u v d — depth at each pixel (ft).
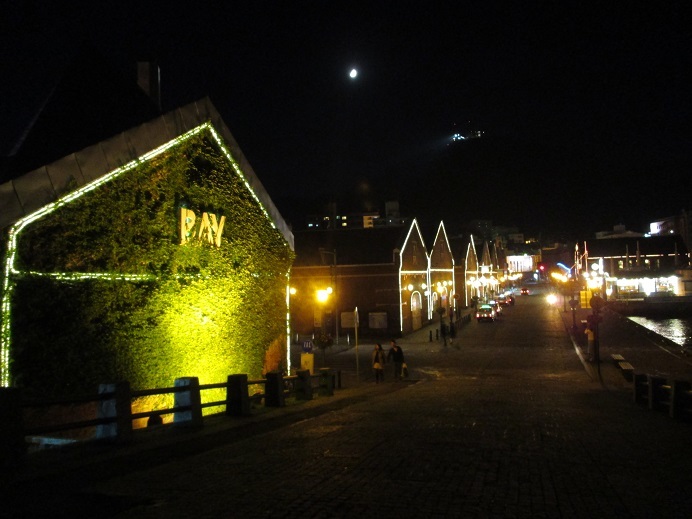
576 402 63.67
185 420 41.60
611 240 374.02
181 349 60.13
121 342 52.06
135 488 25.70
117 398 35.37
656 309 257.75
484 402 63.26
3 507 23.04
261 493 24.85
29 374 43.73
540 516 22.12
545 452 34.22
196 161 63.36
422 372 113.91
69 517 21.86
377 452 33.71
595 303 95.40
